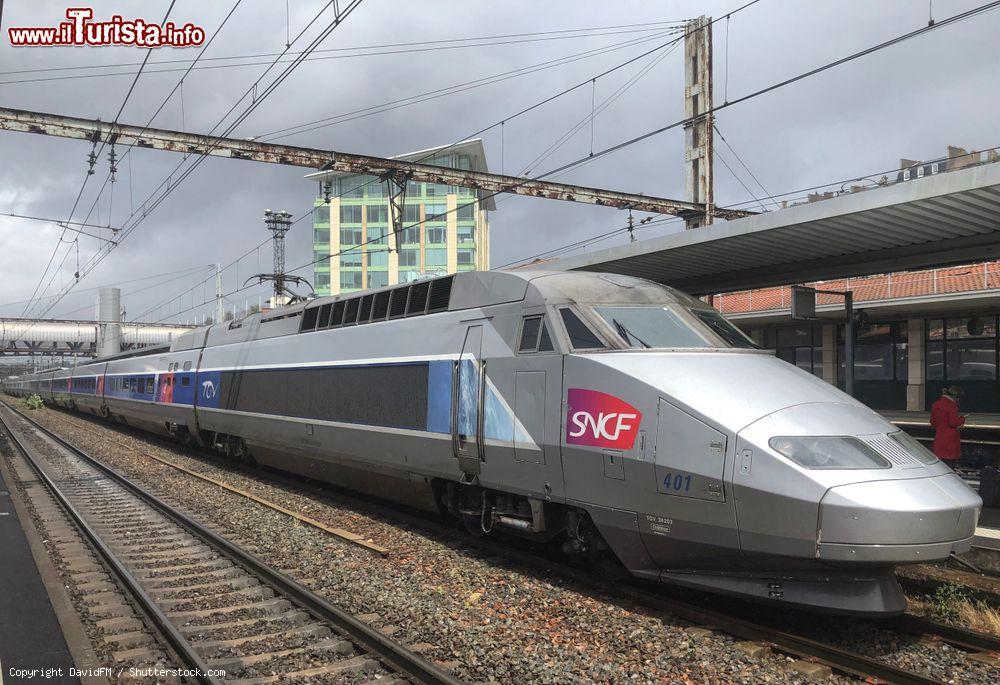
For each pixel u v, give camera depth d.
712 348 6.80
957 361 21.62
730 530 5.62
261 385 13.84
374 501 11.89
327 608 6.08
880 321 23.30
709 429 5.78
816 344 24.81
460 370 8.32
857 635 5.71
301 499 11.98
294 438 12.42
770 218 9.60
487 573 7.39
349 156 18.91
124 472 15.55
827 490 5.16
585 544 7.09
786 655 5.35
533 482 7.25
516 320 7.70
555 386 7.03
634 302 7.30
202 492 12.75
